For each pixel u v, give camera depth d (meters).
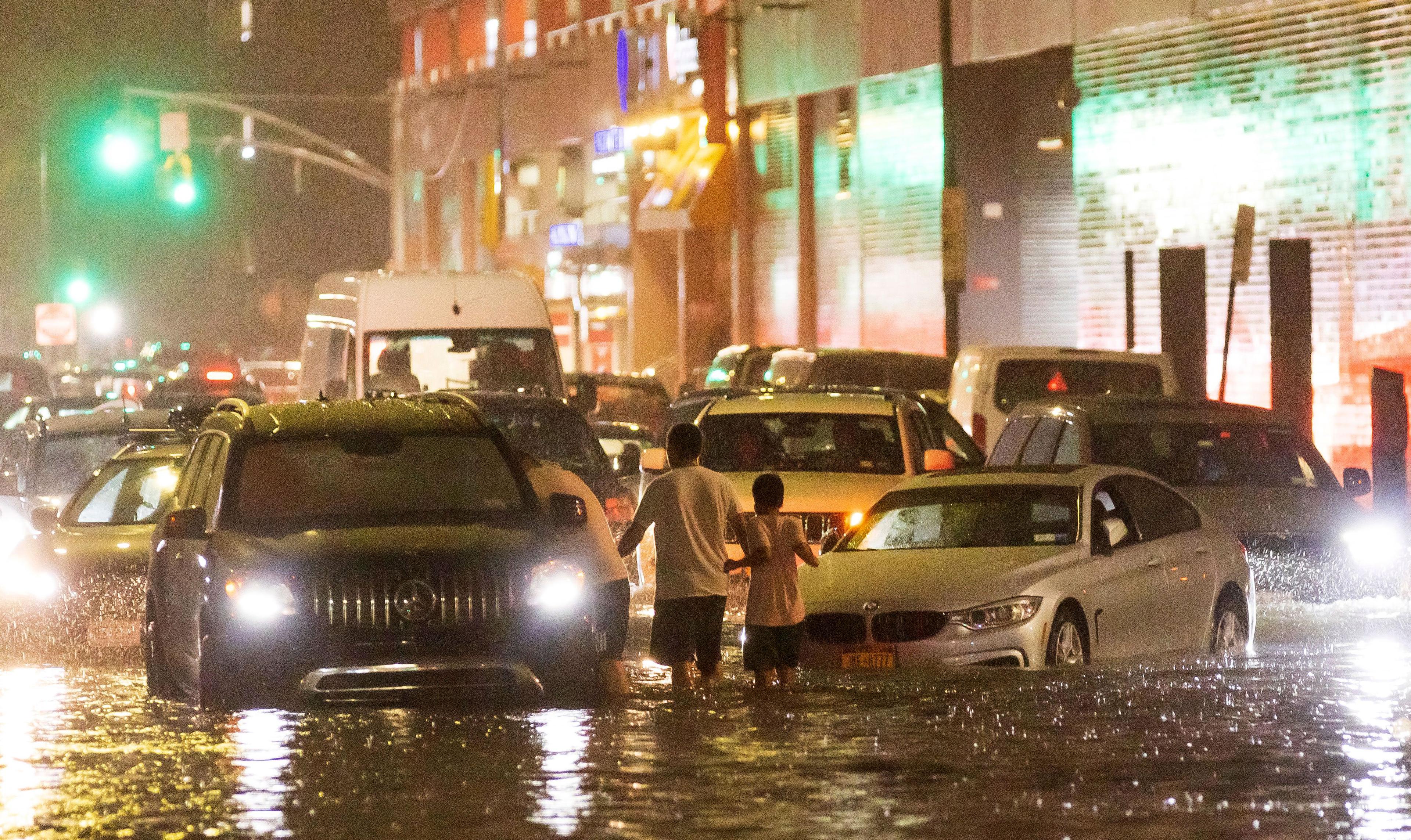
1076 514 43.91
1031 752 30.31
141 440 64.50
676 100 153.88
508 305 79.88
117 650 50.50
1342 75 90.31
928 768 28.94
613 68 165.62
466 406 40.38
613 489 60.47
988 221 122.00
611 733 32.59
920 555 43.41
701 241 156.62
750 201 145.25
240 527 36.78
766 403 59.94
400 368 78.19
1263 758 29.66
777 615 39.00
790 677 39.22
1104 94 105.56
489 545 35.69
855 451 58.41
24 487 67.06
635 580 61.78
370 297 79.25
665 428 67.75
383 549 35.28
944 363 89.94
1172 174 100.88
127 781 28.33
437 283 80.00
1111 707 35.19
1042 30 110.31
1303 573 53.59
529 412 61.31
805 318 138.25
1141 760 29.59
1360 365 89.69
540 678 35.41
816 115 137.50
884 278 129.12
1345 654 44.09
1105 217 105.69
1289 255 71.88
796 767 29.14
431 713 35.00
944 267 90.38
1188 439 56.44
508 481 38.75
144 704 38.06
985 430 73.88
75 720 35.25
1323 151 91.56
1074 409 57.34
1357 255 89.88
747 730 32.81
